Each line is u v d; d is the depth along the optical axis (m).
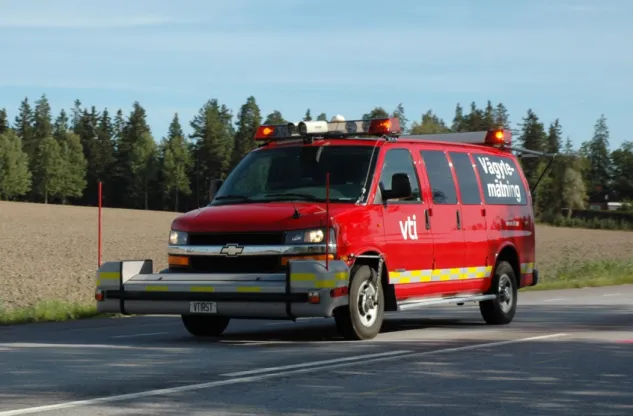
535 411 8.28
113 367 10.79
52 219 96.62
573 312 20.22
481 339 14.08
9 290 30.83
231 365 10.98
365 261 13.88
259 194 14.31
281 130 15.08
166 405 8.42
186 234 13.62
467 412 8.21
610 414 8.17
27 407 8.30
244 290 12.73
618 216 173.12
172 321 18.23
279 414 8.05
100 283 13.73
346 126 14.89
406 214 14.63
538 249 72.62
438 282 15.38
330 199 13.90
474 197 16.61
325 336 14.70
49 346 13.07
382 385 9.57
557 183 195.88
